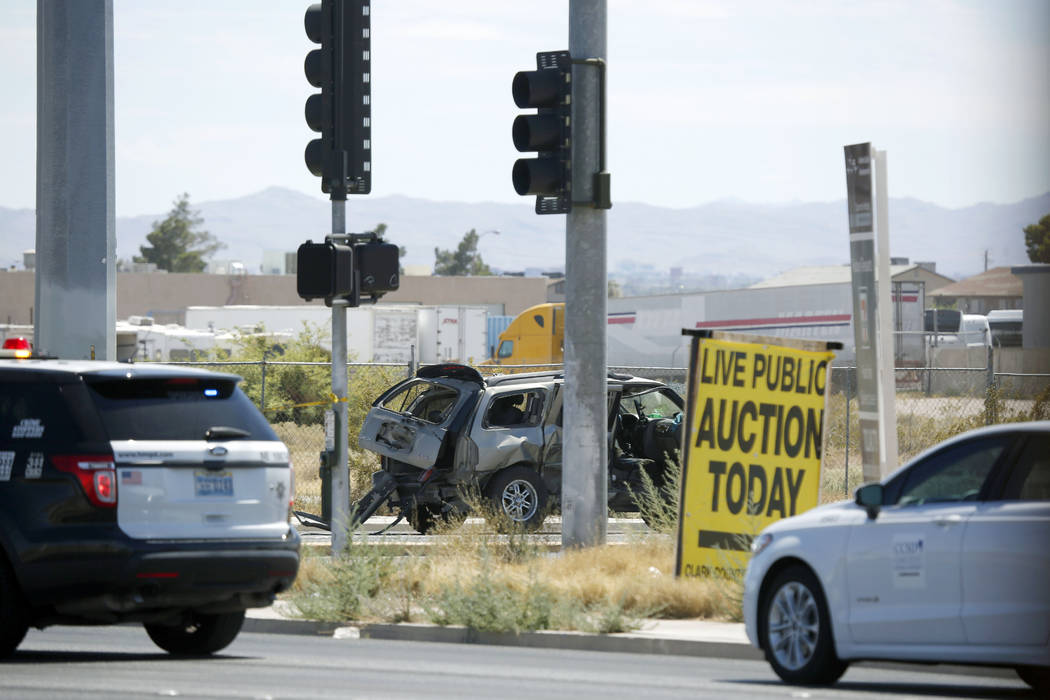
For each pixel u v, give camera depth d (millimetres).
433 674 28719
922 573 25562
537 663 31000
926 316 177000
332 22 40969
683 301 187875
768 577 28875
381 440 56531
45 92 45969
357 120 41156
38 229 46312
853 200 37125
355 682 27188
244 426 29875
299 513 54688
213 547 28562
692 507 37938
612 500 55938
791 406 38812
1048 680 27188
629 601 37188
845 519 27328
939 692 27109
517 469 55625
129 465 28109
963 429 76125
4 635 28000
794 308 176375
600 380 45125
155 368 29594
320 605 37906
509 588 37812
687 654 32750
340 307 42188
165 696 24547
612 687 26875
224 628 31641
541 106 42000
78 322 45719
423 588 39500
